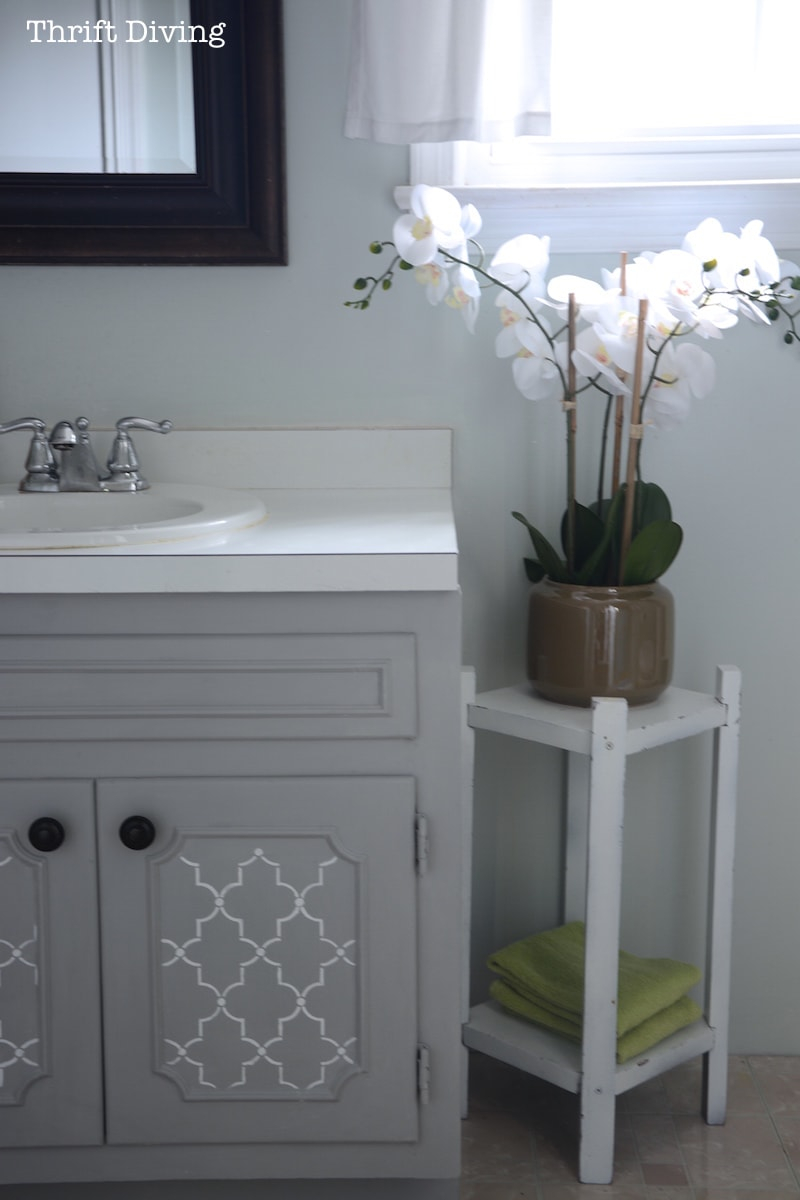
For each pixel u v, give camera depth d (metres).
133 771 1.26
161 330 1.70
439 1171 1.33
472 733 1.58
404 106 1.53
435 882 1.28
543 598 1.55
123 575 1.21
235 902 1.28
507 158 1.70
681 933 1.84
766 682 1.78
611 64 1.73
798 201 1.65
